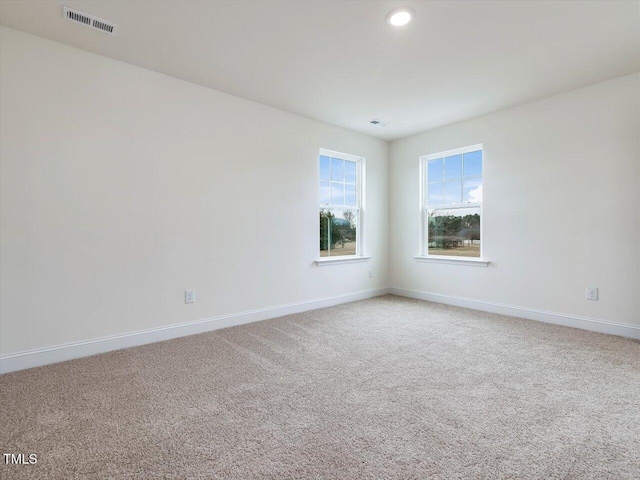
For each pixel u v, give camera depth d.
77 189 2.50
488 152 3.88
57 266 2.42
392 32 2.29
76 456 1.41
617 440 1.52
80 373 2.23
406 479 1.28
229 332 3.15
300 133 3.93
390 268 5.05
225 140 3.30
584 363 2.39
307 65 2.76
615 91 2.99
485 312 3.89
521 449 1.46
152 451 1.44
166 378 2.16
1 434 1.56
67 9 2.05
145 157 2.82
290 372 2.26
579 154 3.21
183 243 3.03
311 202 4.05
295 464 1.36
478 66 2.76
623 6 2.02
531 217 3.54
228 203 3.32
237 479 1.28
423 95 3.35
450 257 4.33
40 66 2.35
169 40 2.39
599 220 3.10
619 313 3.01
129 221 2.74
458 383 2.09
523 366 2.35
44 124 2.37
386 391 1.99
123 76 2.71
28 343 2.32
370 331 3.18
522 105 3.59
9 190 2.24
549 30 2.26
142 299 2.81
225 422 1.67
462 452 1.44
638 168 2.88
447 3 1.99
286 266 3.81
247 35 2.33
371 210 4.79
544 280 3.46
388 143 5.02
